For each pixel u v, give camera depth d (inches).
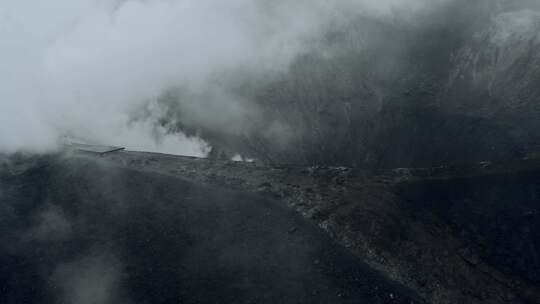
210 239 1168.8
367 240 1163.3
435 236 1256.8
